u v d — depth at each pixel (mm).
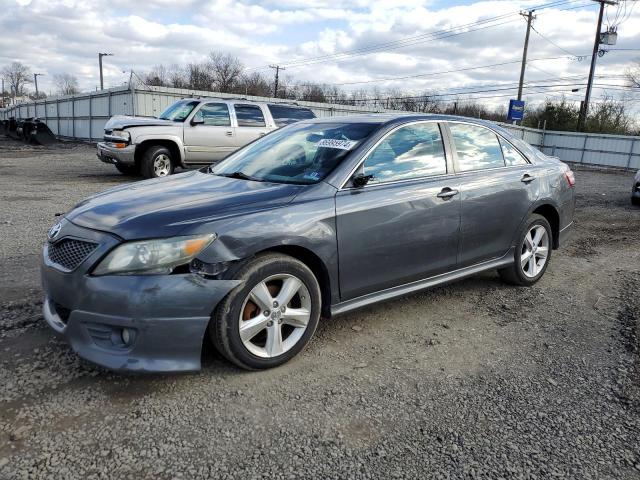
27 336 3590
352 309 3645
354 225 3496
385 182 3766
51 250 3154
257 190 3441
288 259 3201
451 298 4770
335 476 2361
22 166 15648
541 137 39844
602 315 4457
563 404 3021
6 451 2428
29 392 2914
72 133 35062
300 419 2785
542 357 3629
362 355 3566
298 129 4480
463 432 2727
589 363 3551
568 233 5562
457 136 4426
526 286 5129
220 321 2984
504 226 4629
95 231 2971
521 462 2500
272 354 3240
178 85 72688
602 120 45594
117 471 2336
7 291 4449
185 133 12086
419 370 3387
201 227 2918
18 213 8000
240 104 12914
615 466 2492
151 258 2803
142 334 2770
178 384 3074
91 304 2816
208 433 2635
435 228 4000
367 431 2705
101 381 3064
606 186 16953
